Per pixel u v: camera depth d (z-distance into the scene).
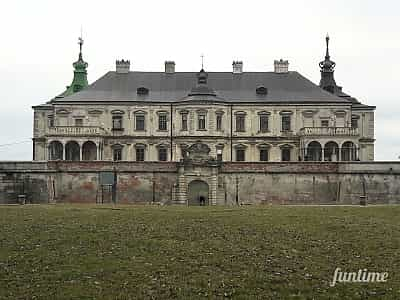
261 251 39.06
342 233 43.19
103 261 37.19
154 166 86.19
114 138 112.69
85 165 85.94
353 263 36.84
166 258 37.72
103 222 46.34
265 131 113.31
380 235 42.69
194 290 32.91
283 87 116.62
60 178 85.81
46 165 85.88
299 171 86.12
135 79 117.56
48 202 85.12
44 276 34.88
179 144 112.06
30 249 39.56
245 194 86.12
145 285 33.53
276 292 32.81
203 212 51.44
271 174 86.12
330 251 39.16
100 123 112.81
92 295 32.34
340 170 86.00
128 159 112.81
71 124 112.88
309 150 110.56
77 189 85.81
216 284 33.62
